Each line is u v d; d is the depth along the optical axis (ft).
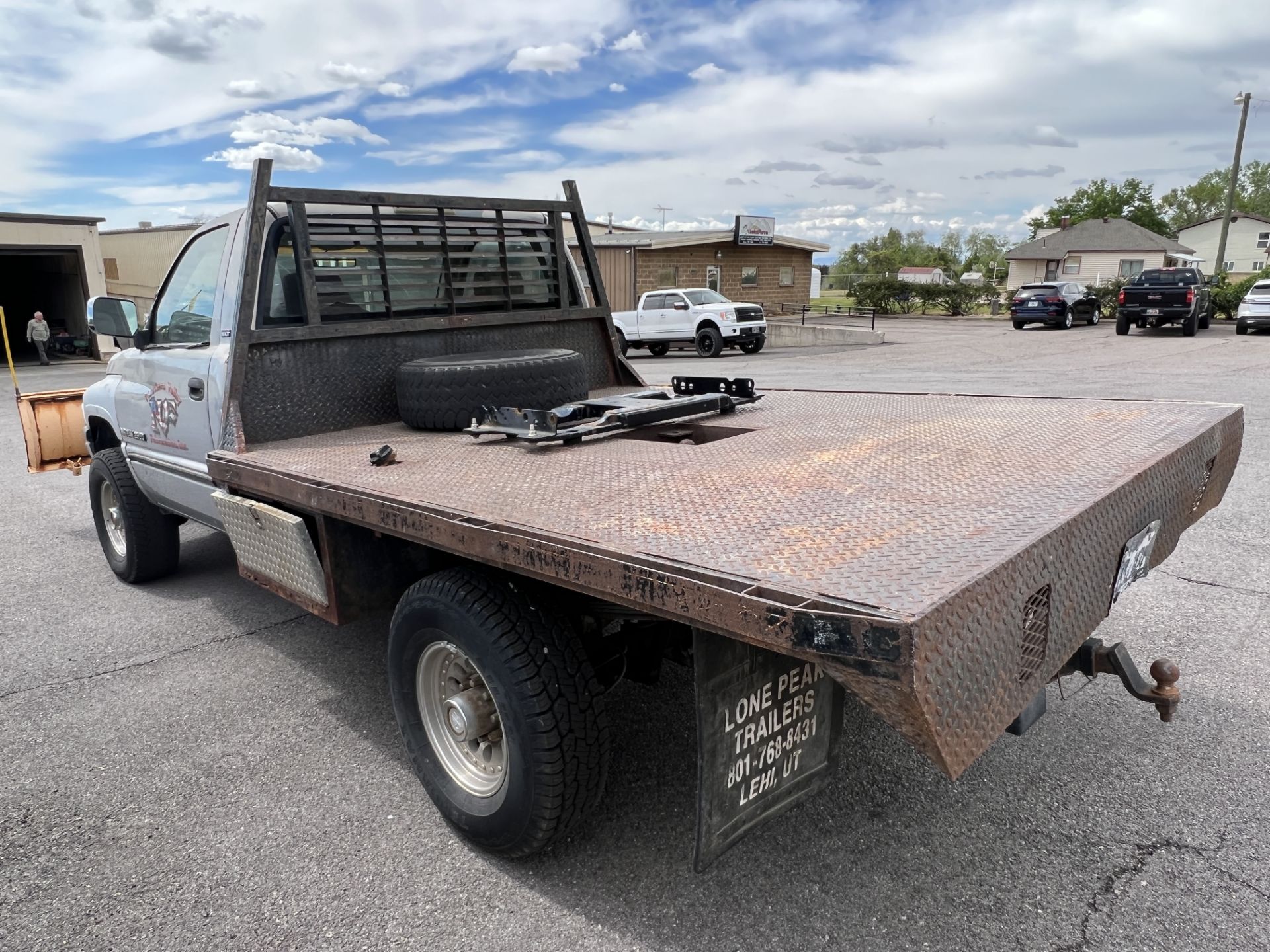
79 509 24.86
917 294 147.84
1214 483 10.30
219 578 17.94
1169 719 8.20
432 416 11.93
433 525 7.64
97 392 16.58
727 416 13.05
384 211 13.24
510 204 14.43
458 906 7.89
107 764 10.58
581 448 10.70
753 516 7.08
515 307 14.93
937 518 6.64
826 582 5.32
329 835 9.05
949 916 7.57
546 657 7.66
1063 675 8.79
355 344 12.76
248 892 8.14
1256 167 360.69
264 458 10.76
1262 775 9.64
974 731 5.23
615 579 6.14
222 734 11.28
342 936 7.54
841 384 48.11
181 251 14.25
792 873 8.21
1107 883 7.95
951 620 4.91
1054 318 100.22
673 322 77.71
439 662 8.93
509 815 8.02
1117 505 7.22
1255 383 42.63
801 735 7.38
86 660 13.76
